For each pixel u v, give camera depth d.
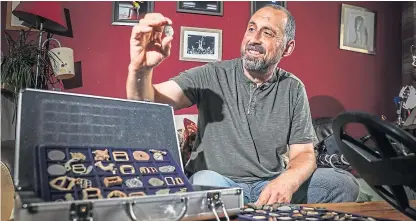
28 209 0.60
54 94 0.81
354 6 3.00
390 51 3.09
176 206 0.73
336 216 0.78
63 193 0.70
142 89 1.92
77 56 2.43
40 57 2.20
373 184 0.71
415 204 0.80
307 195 2.10
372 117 0.63
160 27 1.57
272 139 2.24
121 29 2.51
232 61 2.38
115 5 2.51
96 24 2.48
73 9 2.46
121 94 2.47
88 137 0.83
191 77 2.30
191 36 2.54
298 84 2.39
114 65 2.48
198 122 2.25
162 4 2.54
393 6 3.14
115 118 0.89
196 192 0.76
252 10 2.68
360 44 2.99
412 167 0.60
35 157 0.73
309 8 2.84
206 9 2.60
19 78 2.07
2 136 1.97
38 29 2.41
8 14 2.42
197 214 0.76
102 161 0.81
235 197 0.84
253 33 2.41
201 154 2.20
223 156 2.19
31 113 0.77
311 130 2.33
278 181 2.06
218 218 0.78
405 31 3.13
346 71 2.92
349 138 0.73
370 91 2.98
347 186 2.10
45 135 0.77
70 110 0.83
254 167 2.17
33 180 0.70
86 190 0.72
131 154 0.87
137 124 0.93
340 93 2.87
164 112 0.99
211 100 2.28
